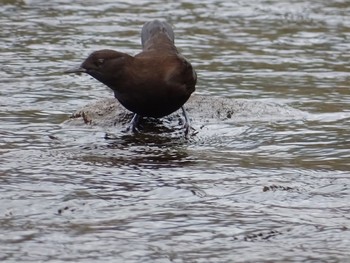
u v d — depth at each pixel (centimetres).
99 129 1597
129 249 1016
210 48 2327
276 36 2469
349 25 2598
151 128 1598
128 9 2717
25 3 2752
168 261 985
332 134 1585
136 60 1505
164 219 1111
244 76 2072
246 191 1227
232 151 1471
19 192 1198
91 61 1505
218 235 1063
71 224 1089
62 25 2517
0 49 2256
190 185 1249
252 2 2831
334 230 1084
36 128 1605
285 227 1091
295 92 1931
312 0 2861
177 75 1505
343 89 1967
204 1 2834
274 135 1576
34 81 1981
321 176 1308
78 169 1321
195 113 1667
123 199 1185
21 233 1055
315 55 2288
